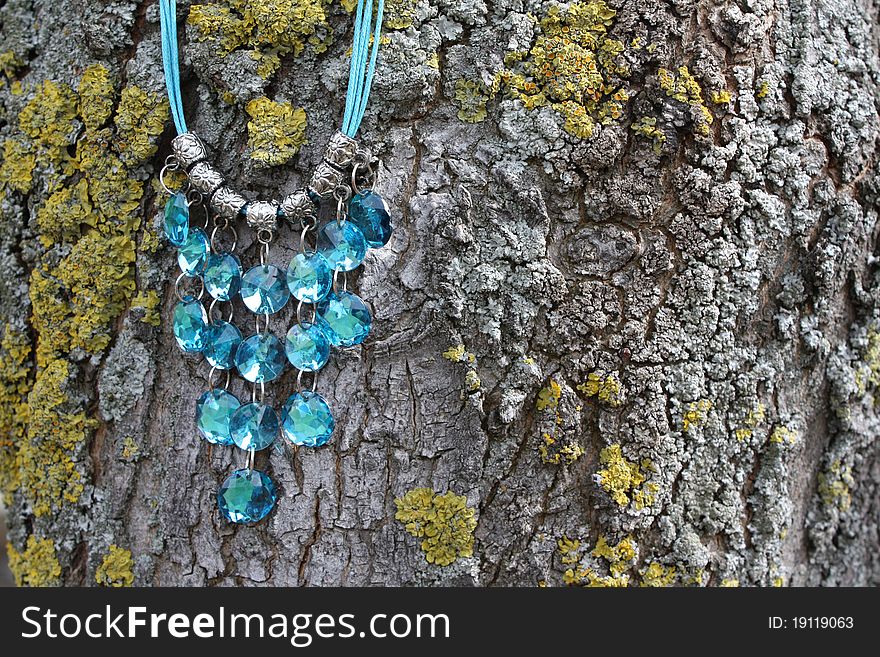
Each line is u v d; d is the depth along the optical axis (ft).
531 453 0.89
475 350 0.88
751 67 0.89
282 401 0.90
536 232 0.87
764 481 0.94
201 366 0.90
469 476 0.89
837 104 0.92
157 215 0.89
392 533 0.89
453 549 0.89
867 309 0.97
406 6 0.86
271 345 0.88
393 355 0.88
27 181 0.92
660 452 0.90
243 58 0.86
